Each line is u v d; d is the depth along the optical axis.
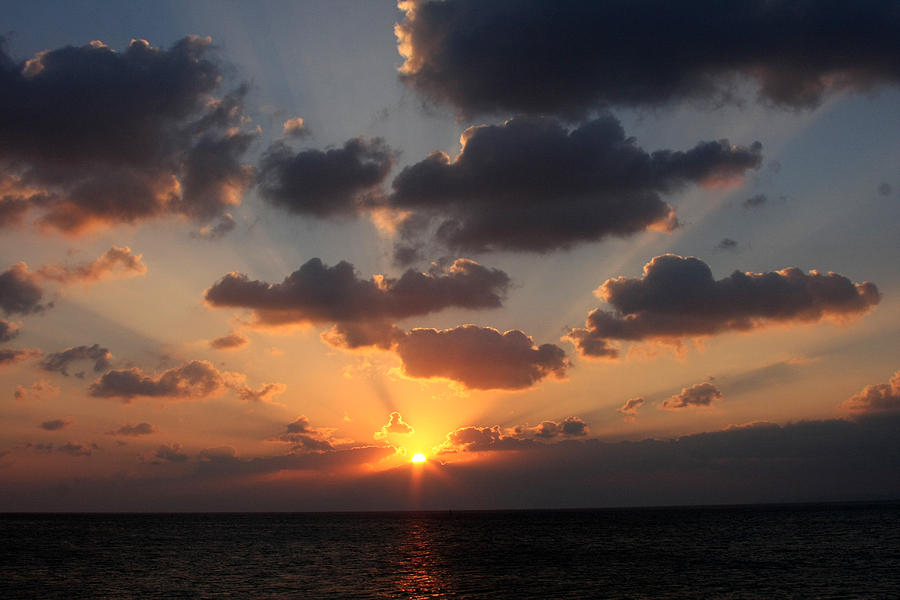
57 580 78.75
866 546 114.81
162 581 77.69
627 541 137.75
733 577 75.88
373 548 125.94
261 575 83.25
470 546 128.88
